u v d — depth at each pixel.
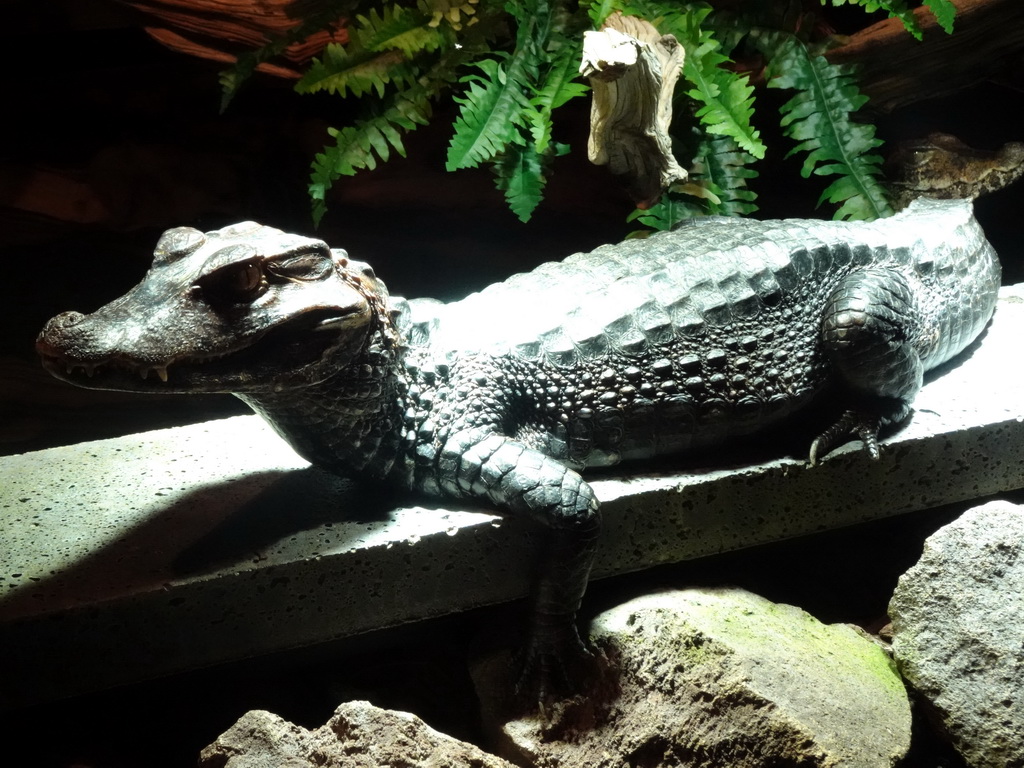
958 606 0.80
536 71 1.06
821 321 0.88
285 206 1.21
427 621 0.87
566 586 0.79
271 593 0.78
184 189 1.18
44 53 1.20
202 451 0.91
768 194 1.23
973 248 0.98
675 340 0.85
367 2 1.10
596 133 0.99
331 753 0.72
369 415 0.79
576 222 1.24
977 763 0.77
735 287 0.86
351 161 1.06
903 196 1.17
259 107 1.20
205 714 0.83
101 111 1.19
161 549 0.79
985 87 1.24
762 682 0.75
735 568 0.92
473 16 1.07
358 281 0.78
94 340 0.72
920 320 0.92
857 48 1.12
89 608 0.75
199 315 0.73
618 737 0.78
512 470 0.79
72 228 1.19
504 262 1.25
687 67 1.03
